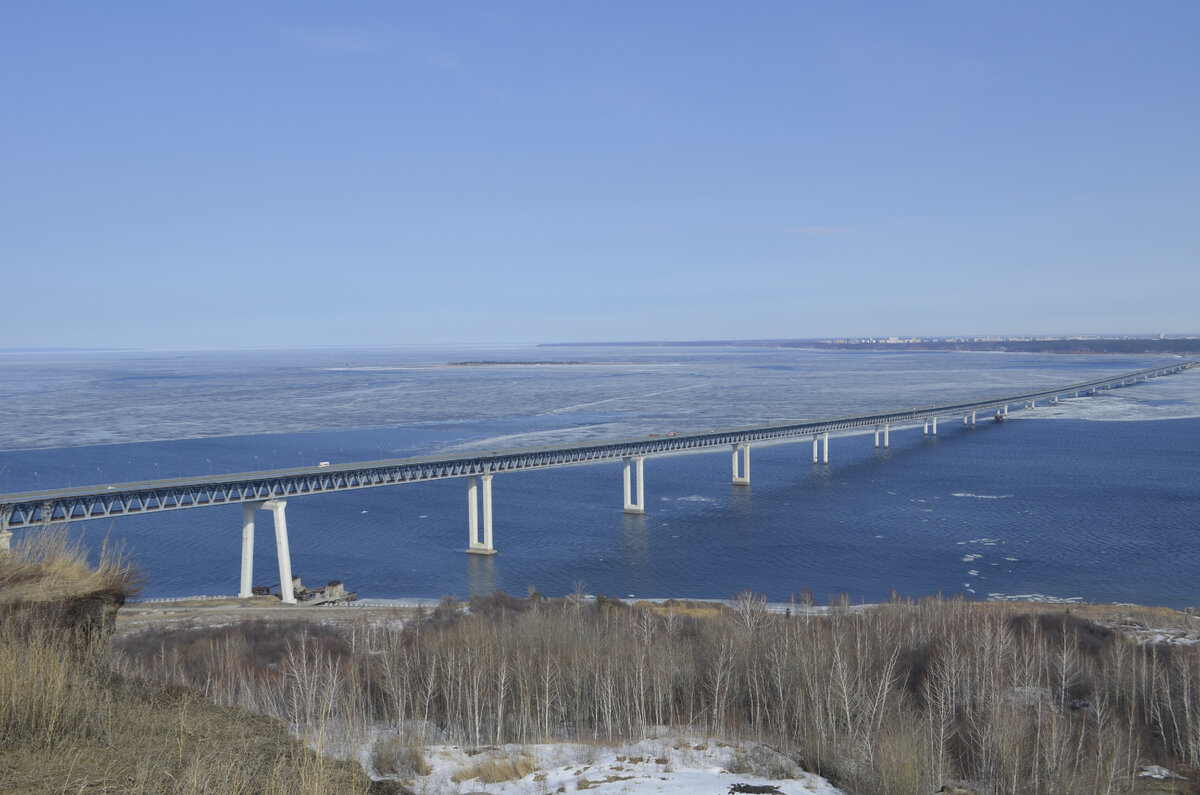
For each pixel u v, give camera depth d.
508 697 60.69
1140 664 67.31
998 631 70.25
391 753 40.12
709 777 38.56
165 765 21.36
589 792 35.31
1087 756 53.44
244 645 71.50
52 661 23.44
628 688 60.56
